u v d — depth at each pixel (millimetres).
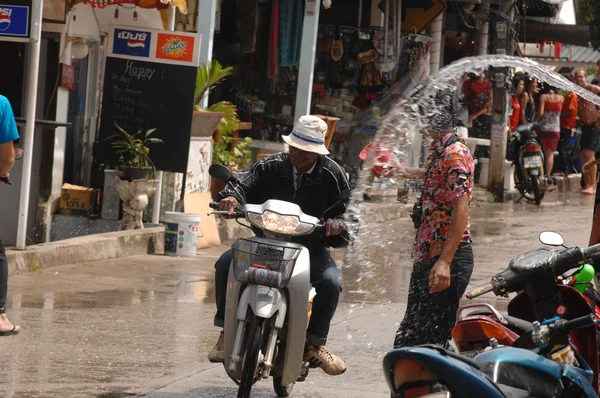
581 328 6191
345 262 16250
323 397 8539
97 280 13211
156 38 16203
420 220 8203
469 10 27141
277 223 7504
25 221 13414
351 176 24062
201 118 17328
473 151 27078
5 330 10000
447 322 8031
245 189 8172
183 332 10648
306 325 7512
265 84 23734
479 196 25891
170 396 8297
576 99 29672
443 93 8094
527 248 18031
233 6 23109
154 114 16188
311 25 20141
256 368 7270
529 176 25906
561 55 41375
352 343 10672
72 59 17406
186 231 15680
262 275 7301
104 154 16344
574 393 5645
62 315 11055
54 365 9000
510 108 26906
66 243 14164
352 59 24859
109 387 8422
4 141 10000
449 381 4953
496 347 5582
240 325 7375
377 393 8758
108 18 16594
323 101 25094
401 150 18328
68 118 17578
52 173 16844
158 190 16391
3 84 16953
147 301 12133
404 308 12672
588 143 28828
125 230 15773
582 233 20359
